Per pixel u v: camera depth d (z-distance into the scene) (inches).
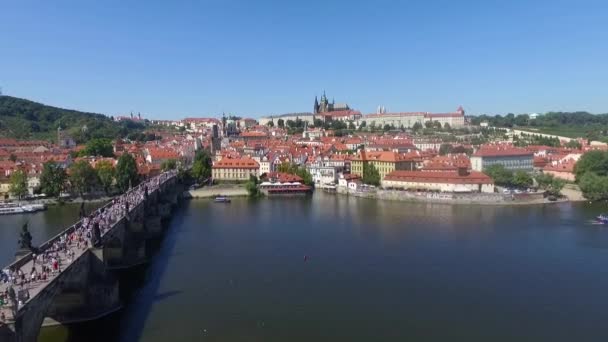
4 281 3491.6
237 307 4997.5
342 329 4522.6
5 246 7165.4
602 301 5206.7
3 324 2878.9
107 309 4749.0
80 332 4367.6
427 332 4490.7
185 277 5915.4
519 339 4370.1
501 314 4884.4
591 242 7583.7
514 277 5944.9
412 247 7298.2
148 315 4768.7
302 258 6727.4
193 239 7869.1
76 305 4515.3
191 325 4547.2
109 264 6122.1
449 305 5103.3
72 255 4379.9
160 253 7003.0
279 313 4862.2
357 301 5187.0
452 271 6171.3
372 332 4473.4
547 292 5462.6
